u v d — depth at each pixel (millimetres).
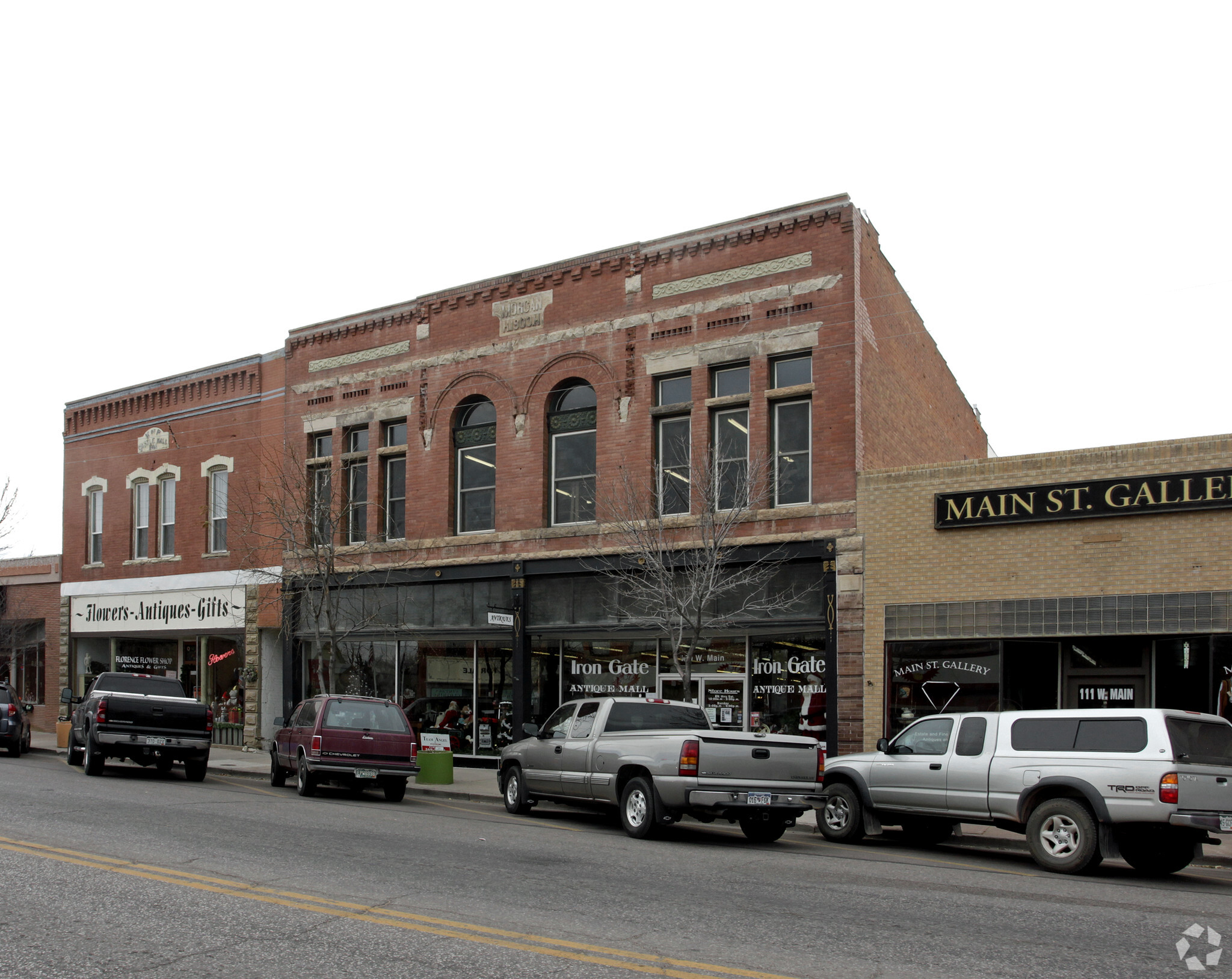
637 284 23656
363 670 27172
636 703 16281
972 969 7285
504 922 8305
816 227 21594
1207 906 10102
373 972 6855
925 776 13875
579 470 24375
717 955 7504
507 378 25328
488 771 24188
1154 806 11734
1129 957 7719
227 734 30031
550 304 24906
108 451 34125
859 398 20922
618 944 7719
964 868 12422
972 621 19031
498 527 24984
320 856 11227
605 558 23000
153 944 7473
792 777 14617
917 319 25438
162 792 17797
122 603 32969
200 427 31422
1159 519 17672
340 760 18906
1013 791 12867
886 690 19688
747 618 21062
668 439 23094
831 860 12734
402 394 27234
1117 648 18266
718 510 21594
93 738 20578
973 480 19328
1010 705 18750
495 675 24922
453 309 26562
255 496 29562
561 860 11664
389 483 27656
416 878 10117
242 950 7336
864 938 8133
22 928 7871
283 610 27984
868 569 20109
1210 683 17141
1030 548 18703
